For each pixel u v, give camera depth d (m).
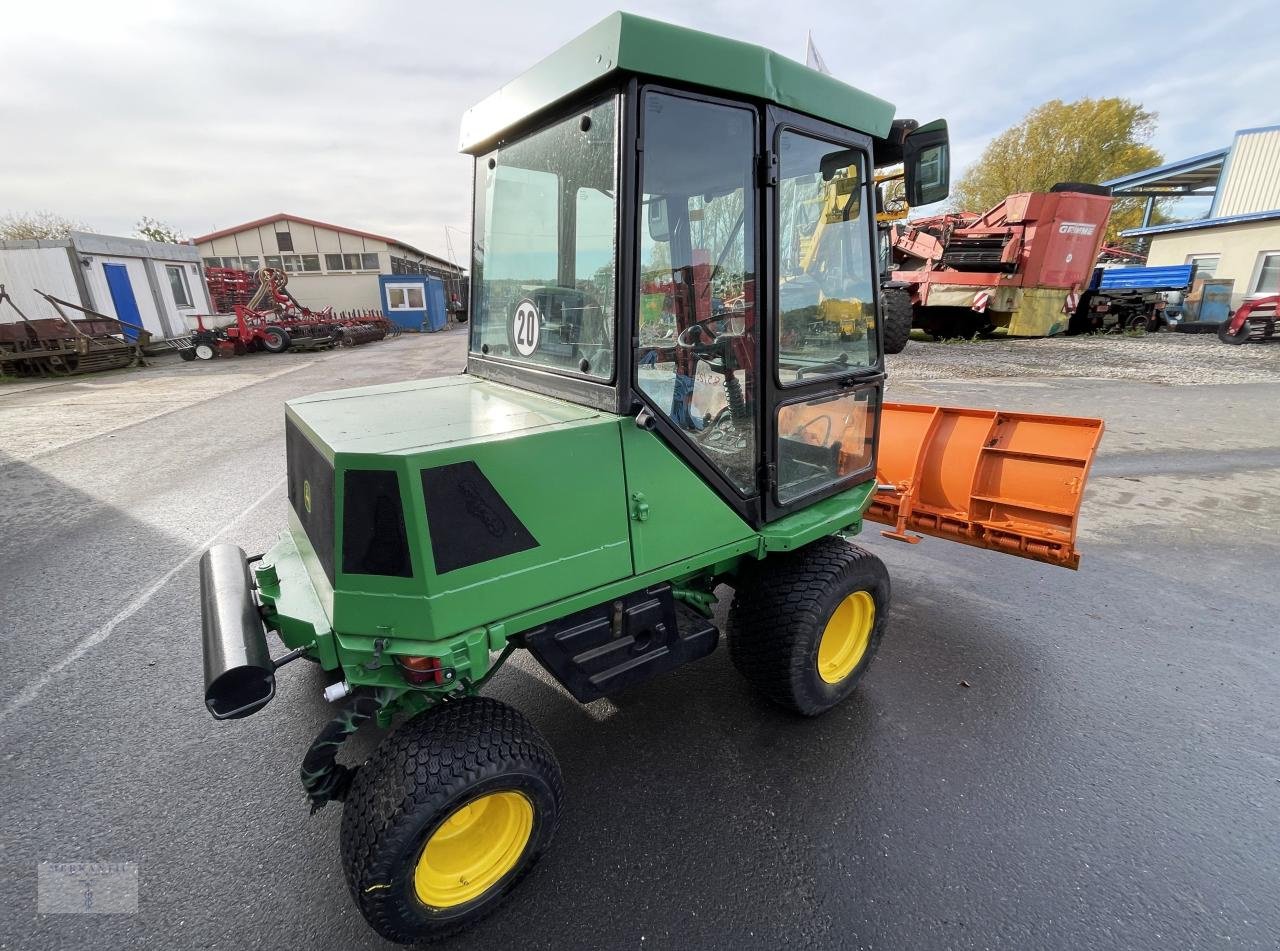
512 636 1.89
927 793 2.33
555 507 1.76
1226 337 14.65
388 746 1.71
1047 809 2.25
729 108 1.94
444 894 1.77
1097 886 1.96
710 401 2.12
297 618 1.78
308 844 2.14
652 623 2.08
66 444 7.18
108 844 2.14
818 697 2.60
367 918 1.65
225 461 6.48
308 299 30.00
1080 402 8.50
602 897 1.93
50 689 2.94
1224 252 17.36
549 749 1.88
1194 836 2.14
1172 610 3.62
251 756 2.54
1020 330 15.00
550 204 2.10
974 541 3.27
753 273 2.14
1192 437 6.98
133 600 3.72
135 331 15.52
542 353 2.25
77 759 2.52
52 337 13.18
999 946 1.78
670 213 1.90
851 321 2.65
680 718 2.75
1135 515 4.95
